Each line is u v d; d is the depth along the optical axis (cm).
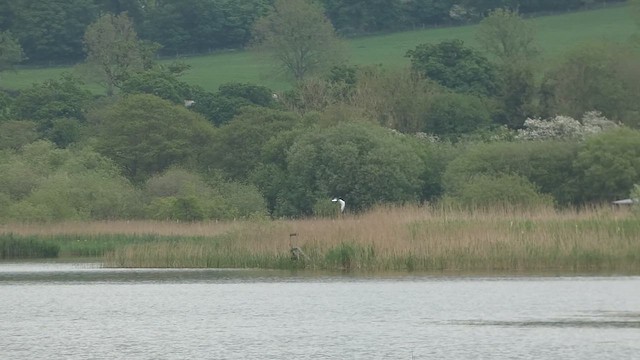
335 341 11106
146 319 12688
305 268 16900
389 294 14162
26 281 16450
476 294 13975
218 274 16925
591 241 16012
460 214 17562
